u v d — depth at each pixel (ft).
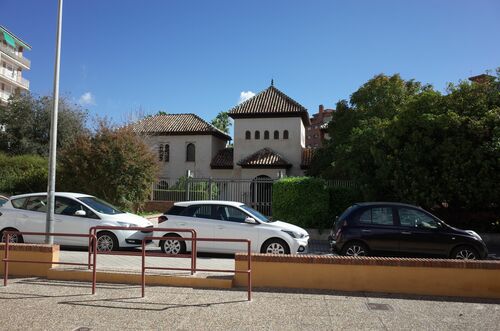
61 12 36.45
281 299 22.72
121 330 17.69
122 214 42.45
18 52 189.06
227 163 114.21
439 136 54.19
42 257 27.68
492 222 58.29
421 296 23.75
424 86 89.30
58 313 19.83
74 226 40.04
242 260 25.59
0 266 28.09
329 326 18.54
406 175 54.80
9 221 41.19
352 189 63.16
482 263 23.88
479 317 20.04
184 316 19.63
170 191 76.64
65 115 112.88
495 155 50.31
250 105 114.01
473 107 54.65
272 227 38.11
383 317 19.88
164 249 39.32
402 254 35.32
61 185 69.82
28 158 90.33
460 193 52.19
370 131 66.03
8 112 113.29
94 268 23.82
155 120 124.36
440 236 35.09
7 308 20.56
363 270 24.67
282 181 61.93
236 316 19.76
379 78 88.89
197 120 122.72
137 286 25.29
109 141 68.54
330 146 96.43
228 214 39.47
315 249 50.01
